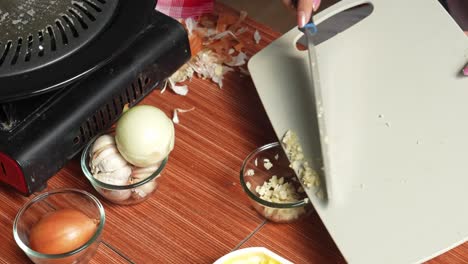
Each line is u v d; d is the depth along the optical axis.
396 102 0.88
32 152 0.80
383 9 0.98
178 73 1.02
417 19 0.96
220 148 0.94
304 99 0.90
